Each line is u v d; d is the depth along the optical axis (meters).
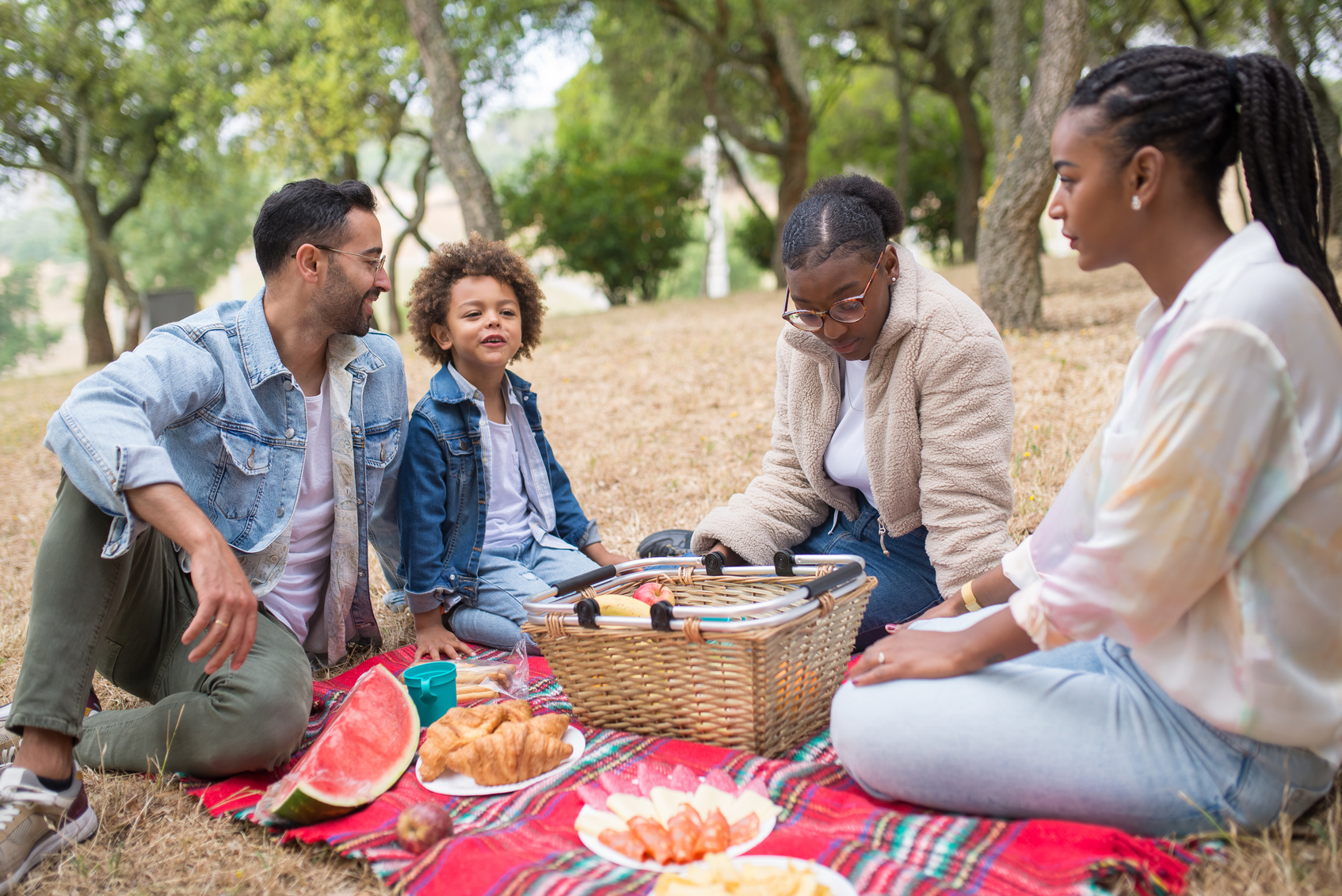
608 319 14.07
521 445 3.59
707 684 2.28
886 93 25.02
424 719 2.58
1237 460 1.58
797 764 2.21
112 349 18.80
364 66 13.86
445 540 3.26
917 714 1.93
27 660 2.14
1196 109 1.64
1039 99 7.86
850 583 2.51
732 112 19.80
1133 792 1.81
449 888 1.82
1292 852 1.77
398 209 17.69
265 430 2.72
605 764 2.29
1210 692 1.72
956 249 25.22
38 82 15.73
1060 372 6.24
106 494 2.15
